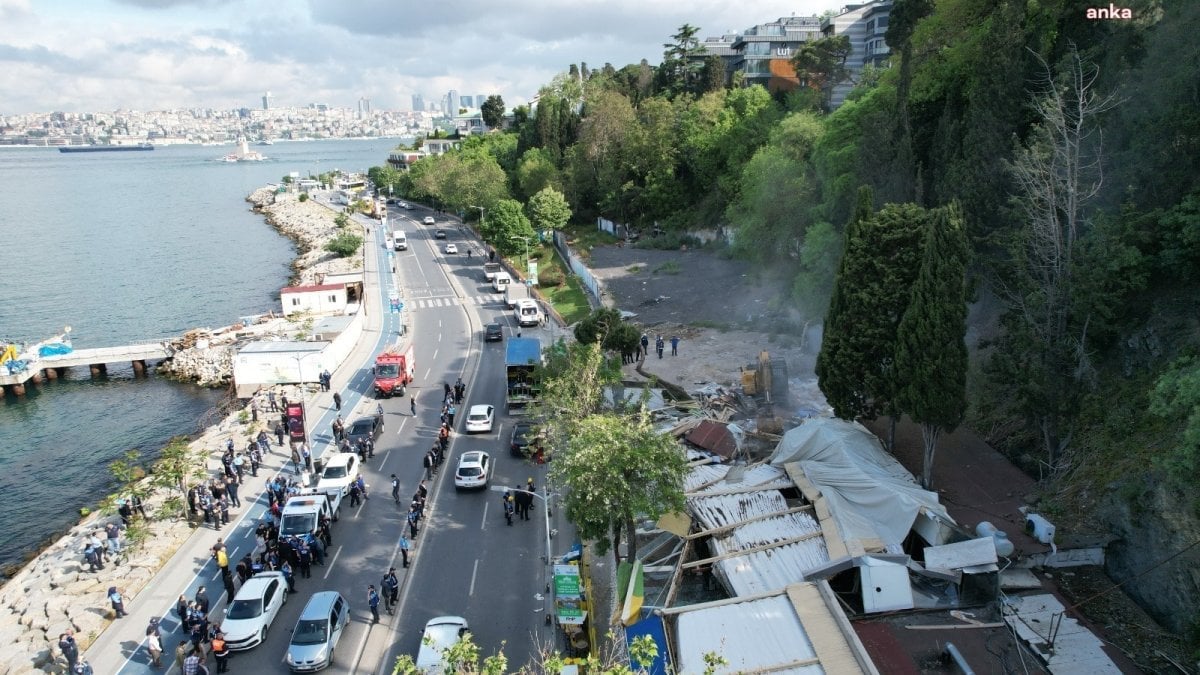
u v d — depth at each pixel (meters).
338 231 132.62
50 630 29.27
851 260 33.62
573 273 92.81
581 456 26.94
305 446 41.91
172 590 31.69
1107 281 29.00
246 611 27.97
